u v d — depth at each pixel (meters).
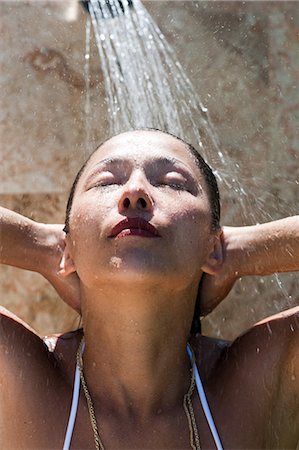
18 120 3.49
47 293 3.40
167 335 2.38
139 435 2.38
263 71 3.62
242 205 3.48
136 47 3.60
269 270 2.56
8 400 2.41
